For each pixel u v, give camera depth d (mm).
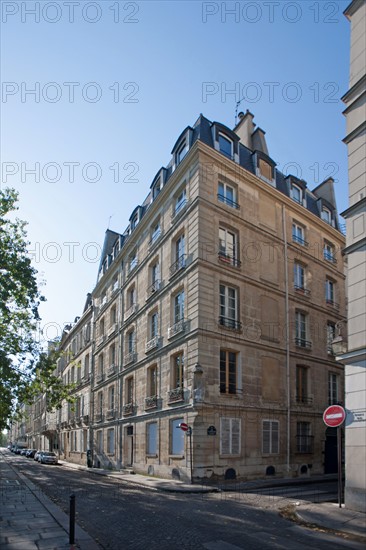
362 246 12250
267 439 21812
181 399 21000
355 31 13805
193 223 22062
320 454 24469
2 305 21750
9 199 22688
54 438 57688
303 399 24516
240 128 28594
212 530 9141
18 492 15562
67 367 52594
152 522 10031
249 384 21703
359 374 11570
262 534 8750
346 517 10109
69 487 17859
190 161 23000
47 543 8023
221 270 21844
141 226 29172
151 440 24453
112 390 33344
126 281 32000
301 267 26969
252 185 24641
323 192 32594
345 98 13781
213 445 19578
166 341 23703
